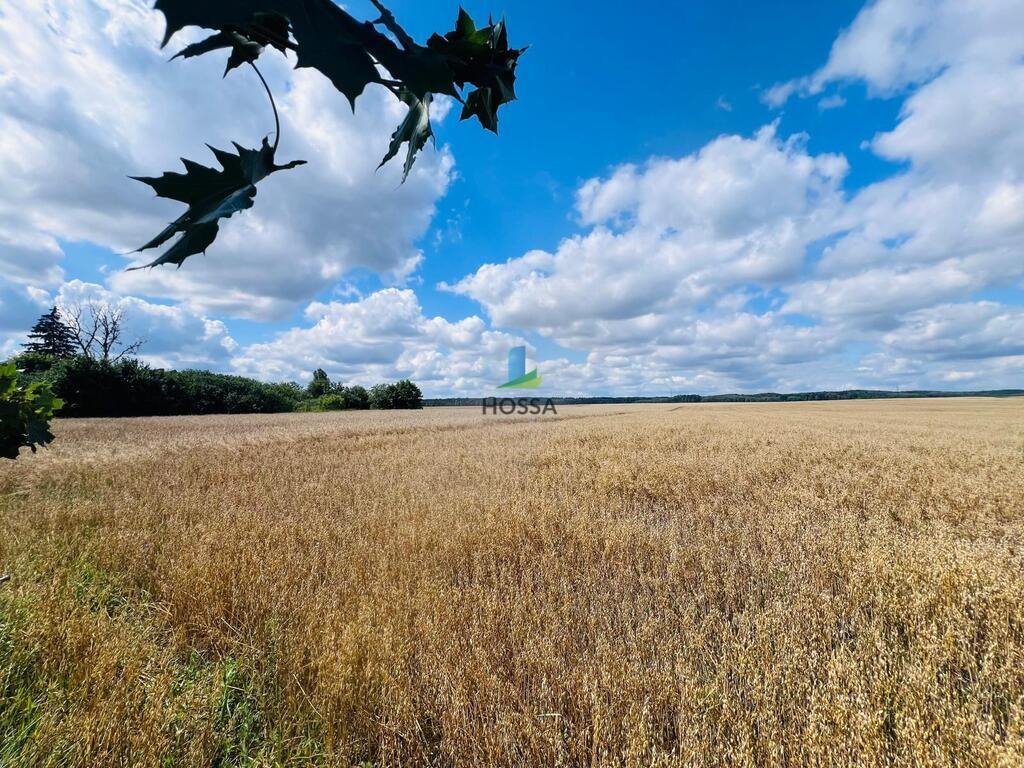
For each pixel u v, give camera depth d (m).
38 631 2.64
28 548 4.02
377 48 0.47
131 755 1.90
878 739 1.94
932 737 2.02
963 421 24.59
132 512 5.27
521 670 2.48
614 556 4.27
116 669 2.45
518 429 18.14
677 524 5.37
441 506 5.68
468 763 1.97
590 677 2.36
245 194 0.46
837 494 6.65
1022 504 6.16
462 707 2.21
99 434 15.41
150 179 0.44
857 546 4.36
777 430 17.05
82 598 3.27
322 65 0.43
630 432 16.00
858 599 3.35
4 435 3.28
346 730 2.14
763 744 1.98
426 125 0.60
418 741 2.11
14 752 1.92
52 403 3.48
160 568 3.72
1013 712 2.17
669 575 3.74
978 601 3.19
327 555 4.07
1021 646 2.72
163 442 12.98
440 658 2.51
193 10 0.35
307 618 2.89
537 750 1.99
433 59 0.49
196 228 0.44
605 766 1.87
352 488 6.95
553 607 3.17
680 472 8.08
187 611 3.13
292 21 0.40
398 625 2.84
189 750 2.02
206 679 2.45
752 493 6.92
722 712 2.13
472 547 4.36
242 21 0.38
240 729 2.23
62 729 1.99
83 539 4.43
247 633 2.91
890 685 2.33
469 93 0.60
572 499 6.32
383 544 4.38
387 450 11.62
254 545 4.28
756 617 2.97
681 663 2.45
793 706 2.19
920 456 10.24
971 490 6.74
